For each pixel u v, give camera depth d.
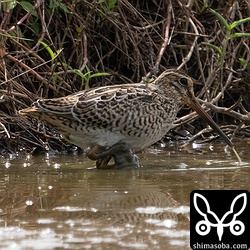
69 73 13.12
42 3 12.68
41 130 12.50
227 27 12.94
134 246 6.78
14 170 10.70
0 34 11.78
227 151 12.55
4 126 11.99
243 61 13.89
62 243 6.87
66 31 13.27
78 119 10.66
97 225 7.46
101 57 13.96
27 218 7.74
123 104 10.69
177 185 9.41
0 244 6.84
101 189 9.19
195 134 13.78
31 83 12.81
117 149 10.84
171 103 11.27
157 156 12.03
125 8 14.16
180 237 7.07
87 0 13.52
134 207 8.22
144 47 14.06
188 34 13.69
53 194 8.90
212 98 13.93
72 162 11.48
